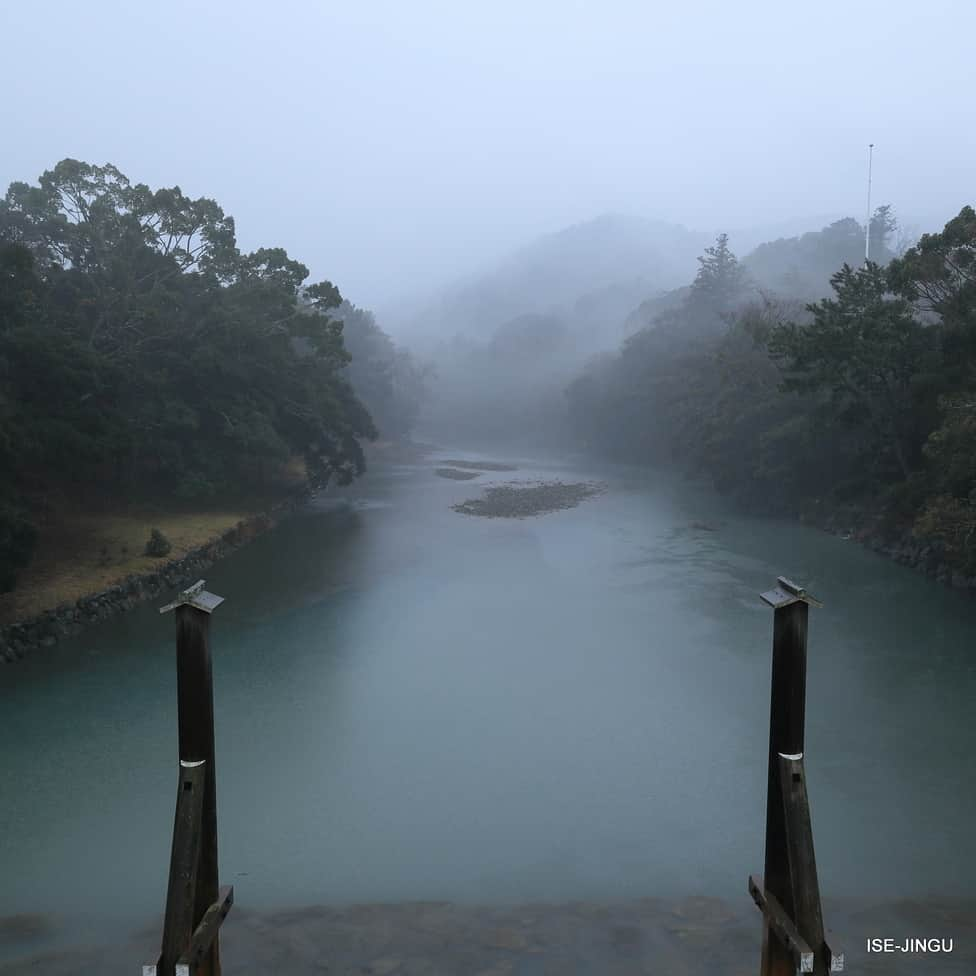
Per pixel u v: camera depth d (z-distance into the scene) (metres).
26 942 10.20
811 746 15.99
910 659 20.83
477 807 13.86
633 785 14.66
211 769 6.08
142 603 25.91
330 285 49.06
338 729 17.05
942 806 13.68
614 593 27.98
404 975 9.37
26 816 13.45
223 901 6.32
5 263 28.52
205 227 42.34
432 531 40.59
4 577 20.64
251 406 41.12
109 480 36.44
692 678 20.00
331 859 12.25
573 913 10.77
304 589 28.47
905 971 9.27
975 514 25.56
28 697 18.45
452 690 19.25
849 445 40.94
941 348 32.75
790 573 30.53
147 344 39.50
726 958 9.66
